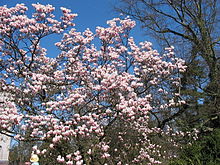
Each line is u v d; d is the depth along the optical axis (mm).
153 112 8875
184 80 10883
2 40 6879
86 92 6734
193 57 10836
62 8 7387
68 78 6965
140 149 7785
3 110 5688
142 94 8125
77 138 5699
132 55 8016
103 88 6121
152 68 7789
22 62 7121
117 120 6617
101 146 6055
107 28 7648
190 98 10742
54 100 6633
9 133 6113
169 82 8844
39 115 5621
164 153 8758
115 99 6367
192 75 11320
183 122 10766
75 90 6945
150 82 7566
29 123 5672
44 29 7105
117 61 7938
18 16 6691
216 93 10445
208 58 11109
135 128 7465
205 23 11977
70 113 6004
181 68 8250
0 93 7242
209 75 11469
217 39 11898
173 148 8883
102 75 6586
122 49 7824
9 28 6660
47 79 6887
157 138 8992
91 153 5656
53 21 7113
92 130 5816
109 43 7926
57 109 5816
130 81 7043
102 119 6438
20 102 6332
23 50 7879
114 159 6891
